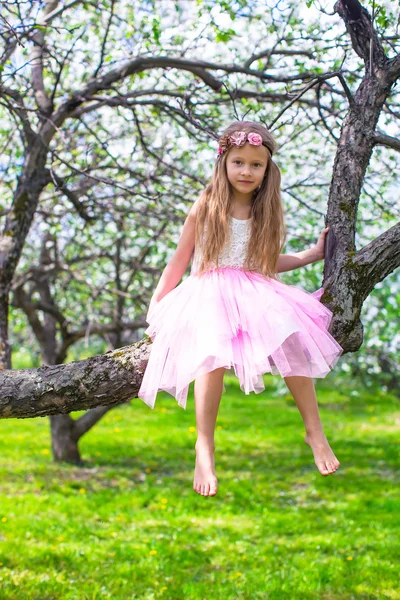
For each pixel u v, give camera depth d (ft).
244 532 21.31
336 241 9.71
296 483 27.71
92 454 32.65
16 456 31.68
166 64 16.99
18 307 28.04
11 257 16.16
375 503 24.52
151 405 8.46
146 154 19.76
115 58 19.34
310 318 8.91
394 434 38.68
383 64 10.46
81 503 24.11
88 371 8.91
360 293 9.25
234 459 32.30
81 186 21.30
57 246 27.09
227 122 18.79
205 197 9.86
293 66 17.08
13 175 21.38
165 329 8.89
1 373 9.12
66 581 17.16
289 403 51.96
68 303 31.48
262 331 8.59
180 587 17.01
